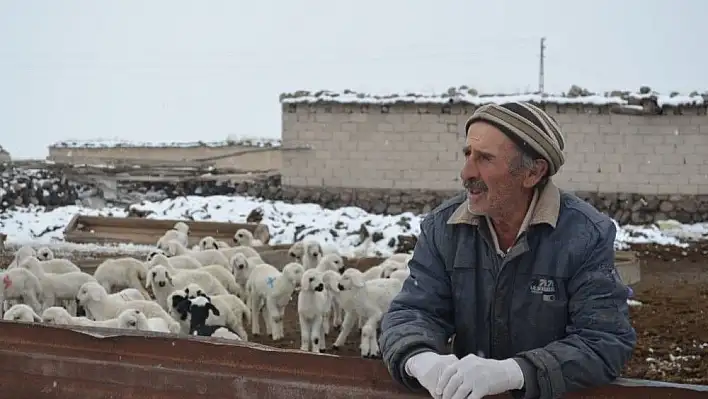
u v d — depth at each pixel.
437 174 22.12
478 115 2.90
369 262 13.53
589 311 2.79
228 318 8.88
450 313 3.12
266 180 23.52
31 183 22.58
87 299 8.48
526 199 2.94
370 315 8.84
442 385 2.54
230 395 3.25
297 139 22.67
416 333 2.87
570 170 21.61
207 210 20.91
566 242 2.86
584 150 21.48
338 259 10.55
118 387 3.39
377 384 3.07
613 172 21.42
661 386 2.82
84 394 3.44
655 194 21.28
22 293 9.55
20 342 3.56
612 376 2.79
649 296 12.51
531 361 2.63
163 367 3.35
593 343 2.74
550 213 2.86
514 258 2.89
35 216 19.72
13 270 9.51
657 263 16.23
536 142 2.81
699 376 7.95
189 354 3.33
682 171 21.16
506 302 2.94
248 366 3.24
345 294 8.83
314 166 22.67
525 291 2.90
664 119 21.12
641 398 2.83
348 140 22.44
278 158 28.75
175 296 8.67
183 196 23.88
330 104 22.41
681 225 20.66
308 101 22.48
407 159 22.20
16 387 3.53
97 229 17.62
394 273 9.34
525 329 2.94
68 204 23.27
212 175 24.58
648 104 21.05
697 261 16.52
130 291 9.05
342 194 22.47
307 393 3.15
